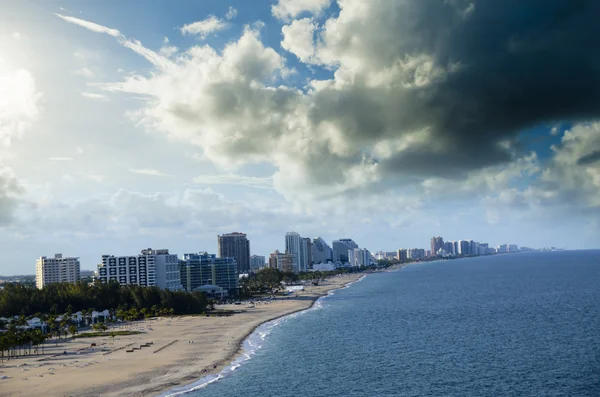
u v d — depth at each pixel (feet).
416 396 393.50
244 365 496.23
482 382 426.51
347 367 488.02
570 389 398.21
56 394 390.01
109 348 597.52
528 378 433.07
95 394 391.86
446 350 563.48
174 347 595.88
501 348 564.30
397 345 601.62
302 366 491.31
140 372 461.37
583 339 598.34
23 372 465.88
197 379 439.63
